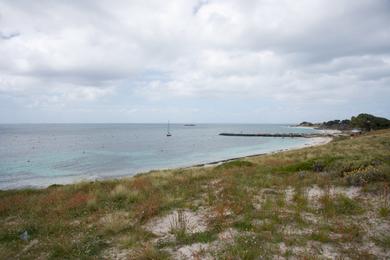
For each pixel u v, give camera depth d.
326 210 7.73
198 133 158.12
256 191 10.53
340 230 6.26
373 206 7.82
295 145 76.94
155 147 74.12
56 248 6.30
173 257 5.46
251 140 102.38
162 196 10.84
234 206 8.50
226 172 16.97
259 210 8.12
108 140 101.19
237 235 6.30
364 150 22.67
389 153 17.92
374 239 5.71
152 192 11.79
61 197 12.48
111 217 8.16
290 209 8.07
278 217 7.37
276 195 9.86
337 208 7.85
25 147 73.06
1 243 7.04
